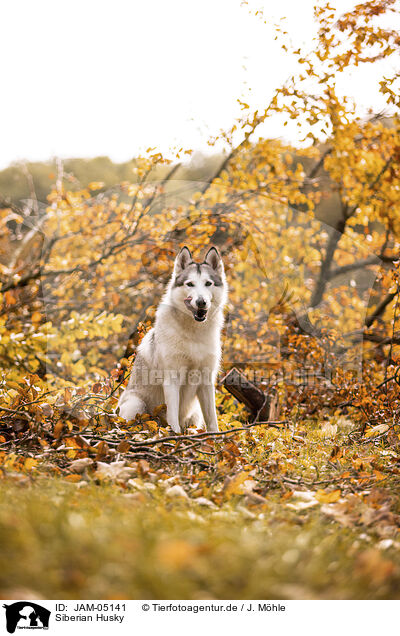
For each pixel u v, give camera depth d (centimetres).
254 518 305
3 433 477
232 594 206
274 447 518
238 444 513
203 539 240
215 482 386
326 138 942
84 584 201
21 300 783
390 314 942
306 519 307
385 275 804
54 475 374
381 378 792
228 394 753
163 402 629
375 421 659
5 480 333
